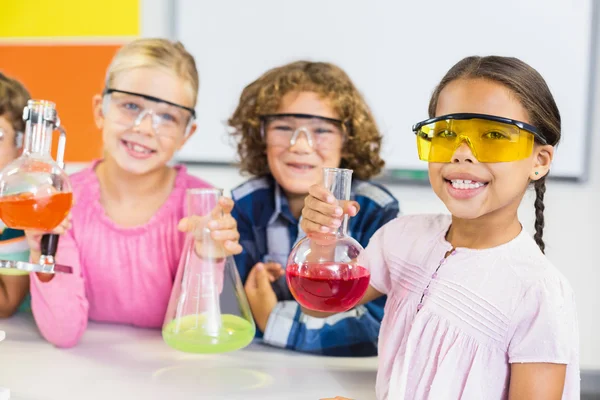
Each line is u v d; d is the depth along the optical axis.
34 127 0.90
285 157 1.21
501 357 0.78
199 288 0.94
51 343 1.13
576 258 1.80
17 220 0.88
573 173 1.78
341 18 1.85
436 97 0.86
